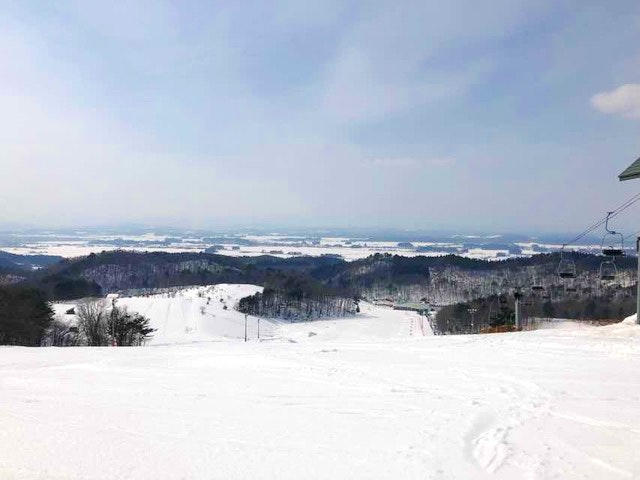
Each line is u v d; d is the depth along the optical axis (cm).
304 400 850
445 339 1605
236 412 784
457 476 508
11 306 4516
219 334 8788
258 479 516
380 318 12144
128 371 1232
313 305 12650
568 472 508
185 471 541
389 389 906
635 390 831
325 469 537
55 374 1209
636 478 492
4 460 578
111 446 624
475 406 766
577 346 1280
